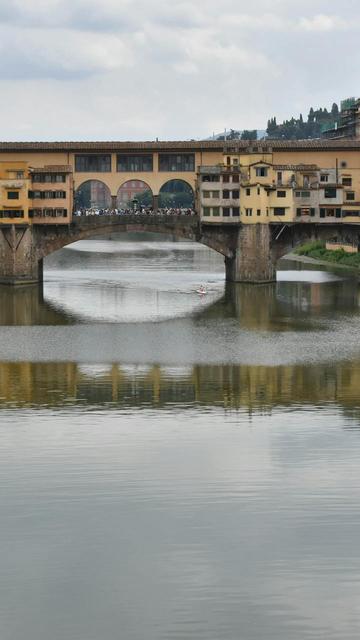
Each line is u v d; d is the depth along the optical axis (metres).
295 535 45.09
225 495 49.88
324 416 65.56
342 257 186.38
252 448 57.88
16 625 37.78
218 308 121.62
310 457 56.06
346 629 37.44
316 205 149.88
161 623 37.81
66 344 93.62
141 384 75.62
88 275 166.12
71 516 47.34
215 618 38.16
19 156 150.50
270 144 151.88
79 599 39.56
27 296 133.62
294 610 38.72
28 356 87.25
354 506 48.38
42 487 51.09
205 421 64.31
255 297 133.25
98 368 81.81
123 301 128.62
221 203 148.38
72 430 61.97
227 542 44.41
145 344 93.69
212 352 89.25
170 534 45.28
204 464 54.78
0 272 148.25
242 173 148.38
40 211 147.12
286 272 170.12
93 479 52.28
